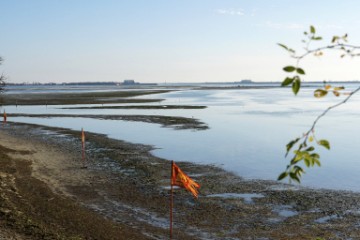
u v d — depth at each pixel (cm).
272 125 5391
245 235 1647
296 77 284
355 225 1744
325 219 1820
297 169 340
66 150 3478
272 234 1656
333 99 12312
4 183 2142
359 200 2081
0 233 1357
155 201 2095
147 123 5584
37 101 10388
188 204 2050
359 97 13362
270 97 13275
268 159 3148
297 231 1684
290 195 2167
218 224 1773
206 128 5034
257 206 2005
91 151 3450
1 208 1638
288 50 284
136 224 1753
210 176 2606
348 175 2627
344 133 4606
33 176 2488
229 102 10344
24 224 1477
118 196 2170
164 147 3678
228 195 2189
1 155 2955
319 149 3606
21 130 4784
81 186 2345
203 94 15538
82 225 1611
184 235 1639
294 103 10112
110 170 2762
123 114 6838
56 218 1655
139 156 3244
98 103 9625
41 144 3775
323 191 2250
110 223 1714
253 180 2498
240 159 3155
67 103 9700
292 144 343
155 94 15038
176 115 6662
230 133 4619
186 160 3114
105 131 4797
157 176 2600
